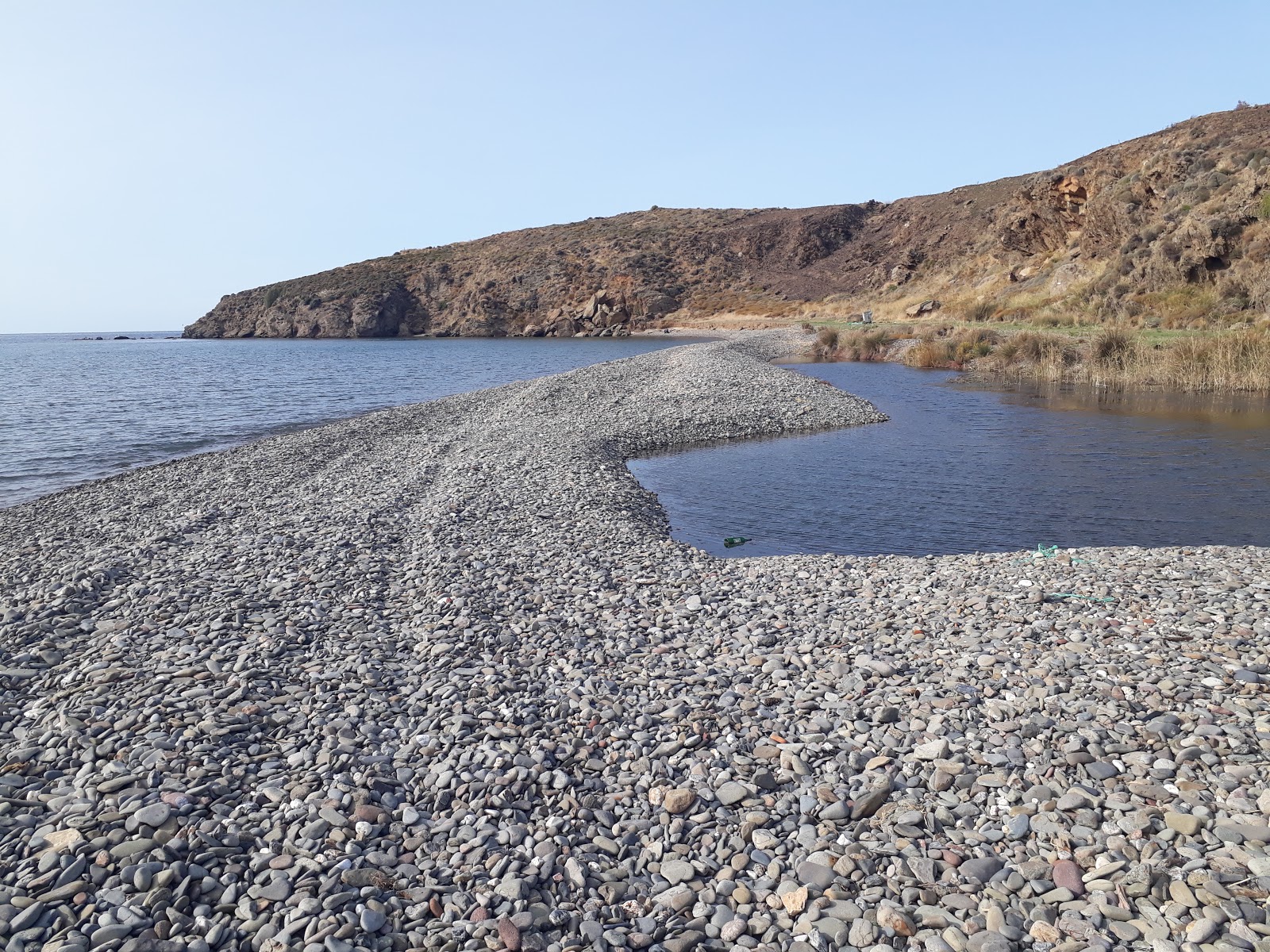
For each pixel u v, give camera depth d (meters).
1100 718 5.89
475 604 8.88
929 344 43.38
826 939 4.00
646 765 5.64
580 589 9.56
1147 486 15.48
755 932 4.11
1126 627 7.59
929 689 6.58
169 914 4.08
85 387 46.81
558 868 4.59
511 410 27.23
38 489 19.05
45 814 4.94
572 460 18.62
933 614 8.41
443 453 20.16
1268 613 7.76
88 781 5.26
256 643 7.61
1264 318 33.47
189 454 23.98
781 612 8.77
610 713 6.39
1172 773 5.16
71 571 10.30
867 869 4.51
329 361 71.69
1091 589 8.84
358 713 6.33
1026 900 4.20
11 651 7.47
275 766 5.53
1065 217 60.56
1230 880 4.16
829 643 7.80
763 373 33.47
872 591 9.40
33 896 4.18
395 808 5.13
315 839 4.73
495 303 124.44
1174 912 3.99
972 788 5.20
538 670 7.25
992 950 3.84
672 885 4.48
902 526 13.77
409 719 6.31
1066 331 40.56
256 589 9.27
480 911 4.19
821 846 4.74
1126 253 46.06
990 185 107.25
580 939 4.06
